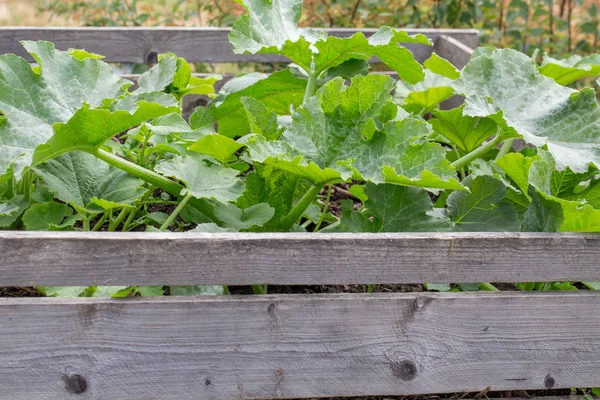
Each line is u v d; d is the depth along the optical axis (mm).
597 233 2299
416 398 2441
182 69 2857
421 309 2266
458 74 2965
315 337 2246
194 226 2832
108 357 2199
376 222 2500
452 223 2539
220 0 4973
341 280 2217
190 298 2197
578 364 2375
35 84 2426
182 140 2617
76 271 2135
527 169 2439
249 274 2182
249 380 2254
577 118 2580
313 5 4809
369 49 2734
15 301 2150
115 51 3408
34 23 6500
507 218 2520
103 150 2498
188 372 2230
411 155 2445
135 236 2135
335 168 2514
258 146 2404
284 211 2574
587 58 3070
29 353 2178
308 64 2775
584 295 2326
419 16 4844
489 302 2289
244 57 3514
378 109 2520
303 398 2346
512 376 2357
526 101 2646
